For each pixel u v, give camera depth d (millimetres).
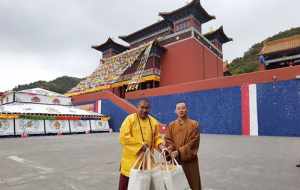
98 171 8094
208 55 40938
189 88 29453
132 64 40281
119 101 35344
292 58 32594
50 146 15617
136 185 3299
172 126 4387
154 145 4055
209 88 27750
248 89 24875
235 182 6469
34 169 8477
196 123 4289
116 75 40500
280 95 22906
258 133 23656
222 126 26188
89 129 32719
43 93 38406
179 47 38438
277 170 7824
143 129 3979
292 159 9750
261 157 10320
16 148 14656
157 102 32219
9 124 26344
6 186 6336
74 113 32750
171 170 3393
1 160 10406
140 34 45781
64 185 6402
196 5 37156
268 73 23844
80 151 13094
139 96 34438
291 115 22094
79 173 7809
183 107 4309
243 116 24875
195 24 38906
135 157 3832
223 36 45094
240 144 15398
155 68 38938
